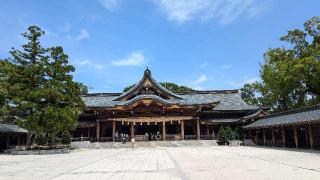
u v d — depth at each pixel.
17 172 21.75
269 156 30.08
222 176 17.30
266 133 57.88
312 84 54.62
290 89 57.66
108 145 60.44
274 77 60.38
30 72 44.81
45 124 43.91
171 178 17.22
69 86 47.06
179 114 66.69
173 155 35.06
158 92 70.56
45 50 47.41
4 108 42.81
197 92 80.50
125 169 22.27
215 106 67.25
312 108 38.84
